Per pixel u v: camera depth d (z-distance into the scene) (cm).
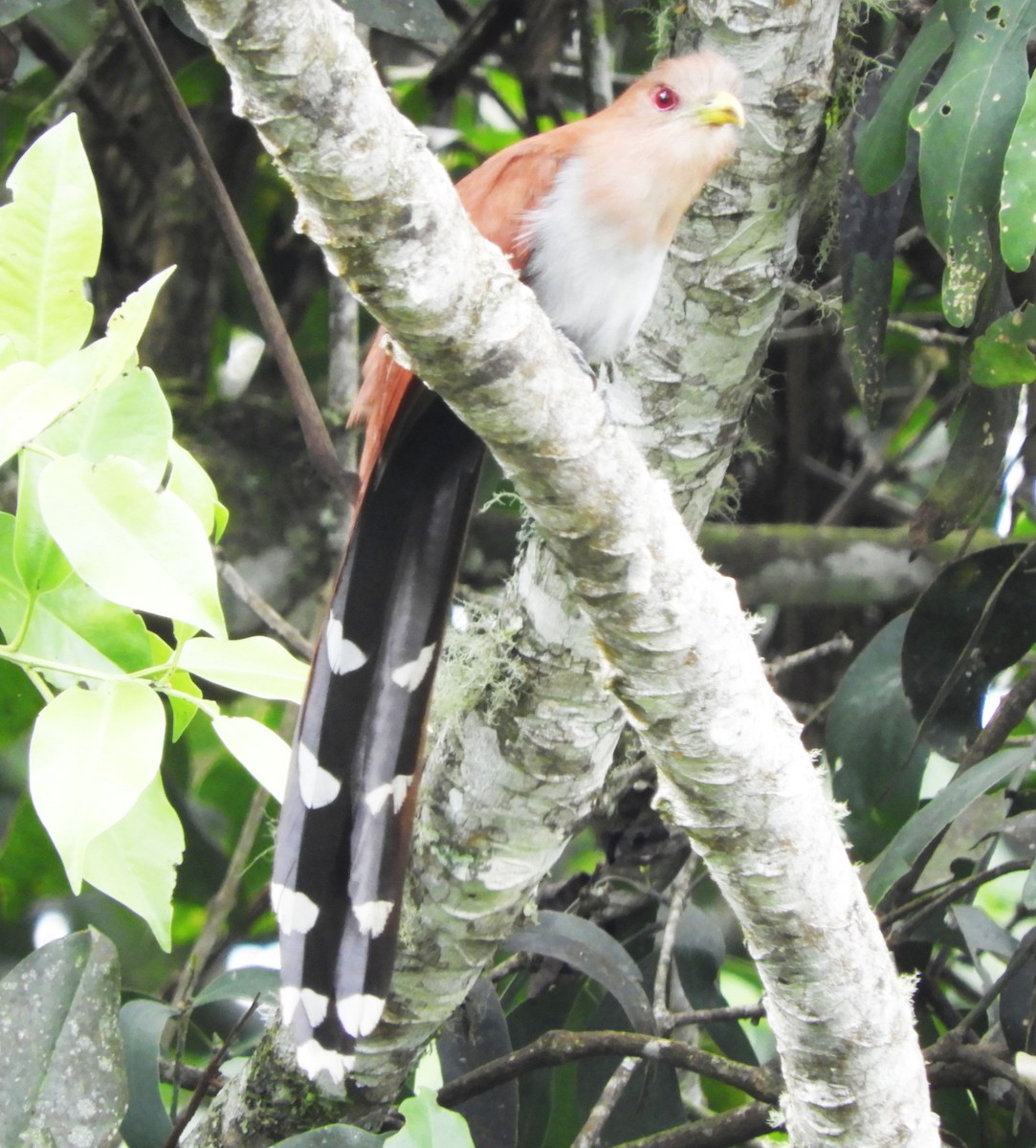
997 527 1058
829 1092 598
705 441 706
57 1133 605
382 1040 734
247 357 1335
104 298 1174
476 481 666
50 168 532
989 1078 759
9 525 584
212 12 374
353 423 706
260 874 1078
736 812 558
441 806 710
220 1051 714
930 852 805
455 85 1116
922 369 1241
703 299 670
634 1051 729
